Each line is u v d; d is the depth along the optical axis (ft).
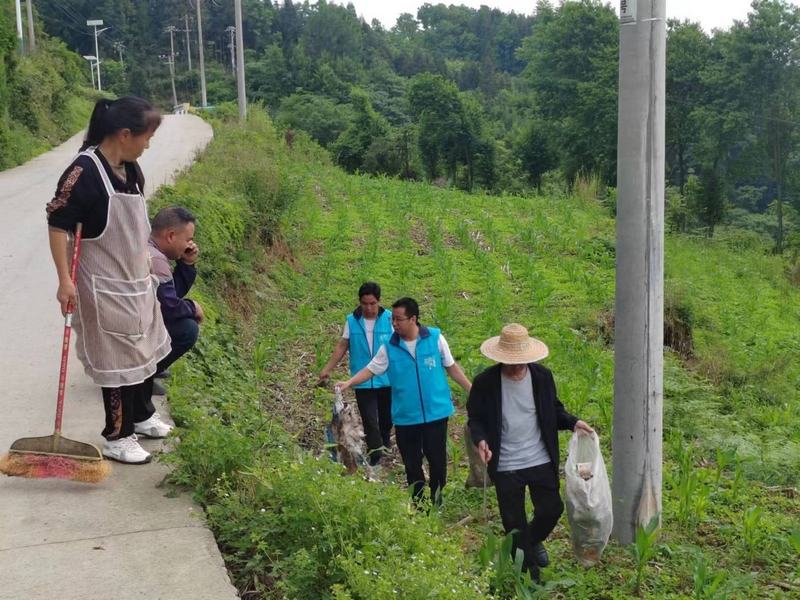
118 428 16.72
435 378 19.90
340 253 50.01
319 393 27.86
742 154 136.87
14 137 79.25
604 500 16.87
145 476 16.40
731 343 43.47
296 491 14.34
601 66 143.43
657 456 19.60
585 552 17.33
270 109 298.56
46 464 14.94
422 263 48.67
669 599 16.74
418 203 66.13
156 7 389.60
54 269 31.83
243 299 36.65
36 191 54.90
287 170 67.72
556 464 17.29
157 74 357.00
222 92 328.49
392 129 199.72
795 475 25.80
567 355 34.37
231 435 16.47
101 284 15.44
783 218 149.79
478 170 174.91
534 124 162.71
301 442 24.53
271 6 408.26
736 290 58.95
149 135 15.40
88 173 14.87
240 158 57.16
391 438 26.32
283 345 34.14
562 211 67.41
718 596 15.93
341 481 14.84
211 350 27.02
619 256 19.33
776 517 21.66
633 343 19.25
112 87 320.70
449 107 173.78
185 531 14.32
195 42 379.55
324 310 40.19
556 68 154.30
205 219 37.65
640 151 18.83
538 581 17.34
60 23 351.05
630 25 18.62
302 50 316.81
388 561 12.94
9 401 19.54
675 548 19.16
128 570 13.08
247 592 13.47
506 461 17.22
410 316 19.61
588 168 150.20
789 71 130.62
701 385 33.71
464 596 12.54
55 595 12.34
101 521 14.55
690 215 129.29
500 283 44.98
